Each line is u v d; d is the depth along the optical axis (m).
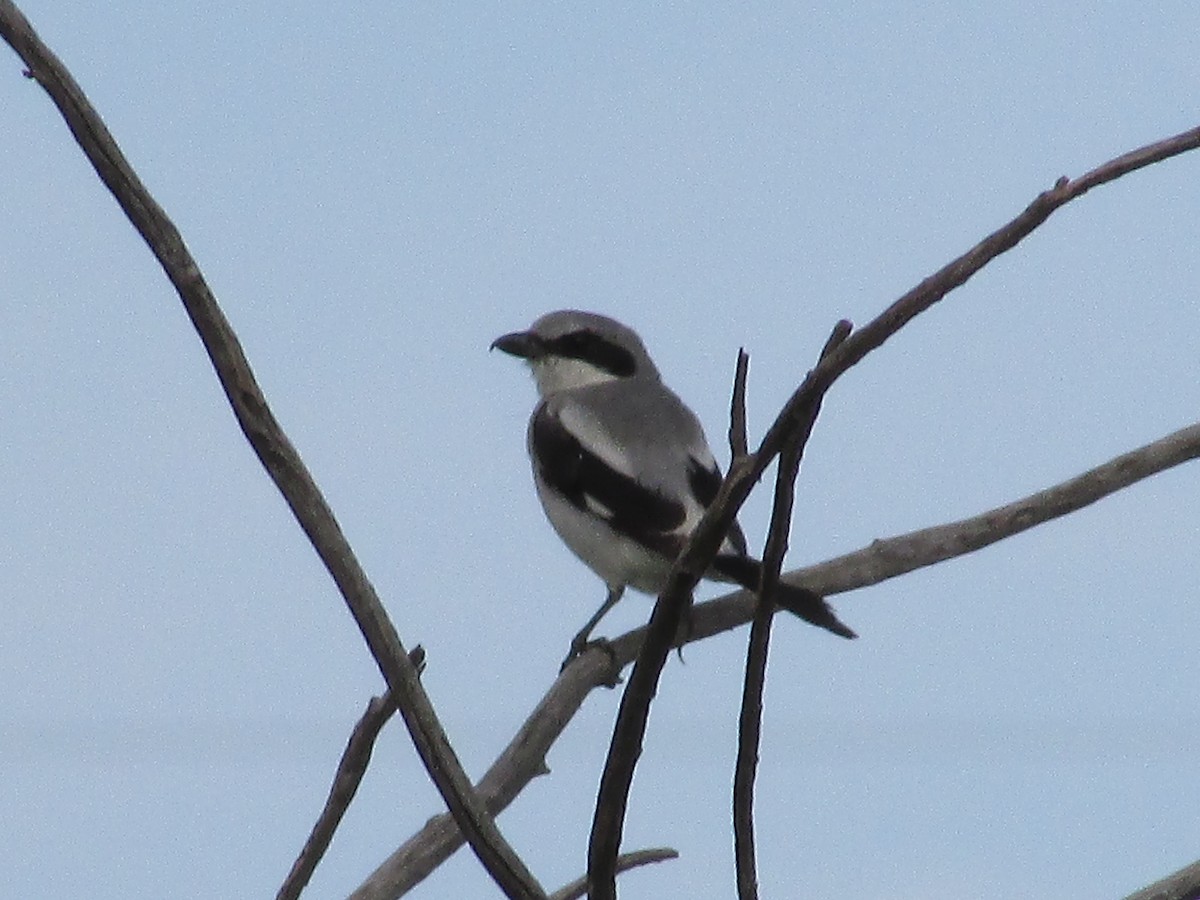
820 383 4.70
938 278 4.50
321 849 5.59
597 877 5.19
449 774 5.16
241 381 4.86
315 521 4.93
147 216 4.77
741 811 5.27
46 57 4.70
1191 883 5.82
